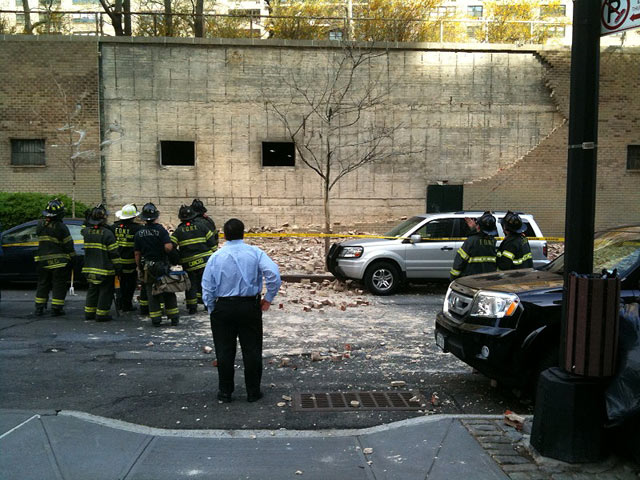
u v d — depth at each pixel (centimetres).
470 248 786
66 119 1828
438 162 1925
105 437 435
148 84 1841
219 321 525
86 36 1816
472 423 460
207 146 1872
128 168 1856
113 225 964
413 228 1192
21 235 1191
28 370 631
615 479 366
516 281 543
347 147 1902
